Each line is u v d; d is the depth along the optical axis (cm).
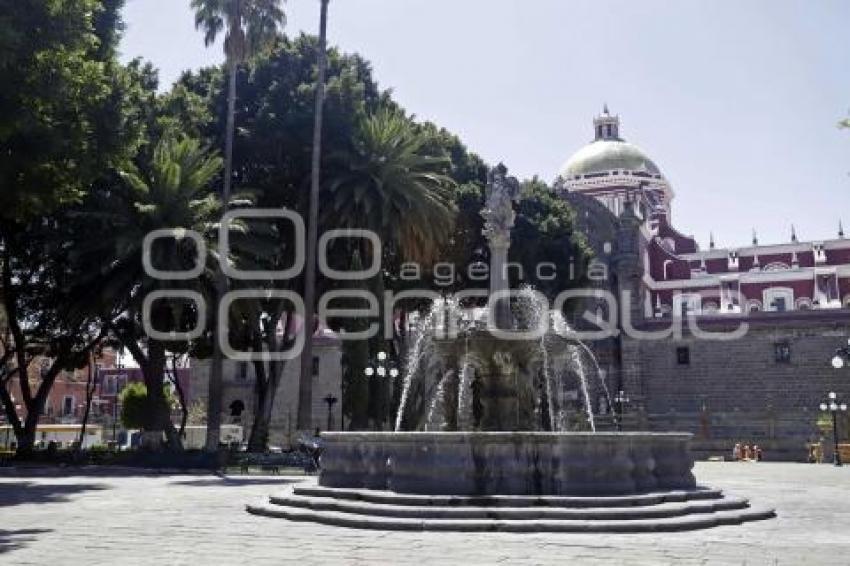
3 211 2180
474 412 2208
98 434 7069
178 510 1592
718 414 5425
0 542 1148
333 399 5028
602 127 9500
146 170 3528
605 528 1234
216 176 4097
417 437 1436
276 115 4062
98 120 2267
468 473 1394
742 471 3350
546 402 2762
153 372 3638
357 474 1541
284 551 1051
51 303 3766
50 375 3966
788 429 5219
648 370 5919
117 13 2570
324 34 3753
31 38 1745
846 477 2836
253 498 1850
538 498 1336
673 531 1255
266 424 4006
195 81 4638
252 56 3872
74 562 972
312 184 3594
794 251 7588
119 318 3900
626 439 1462
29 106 1838
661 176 8962
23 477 2725
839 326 5403
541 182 5475
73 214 3238
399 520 1273
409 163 3969
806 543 1140
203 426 6228
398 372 4394
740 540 1164
